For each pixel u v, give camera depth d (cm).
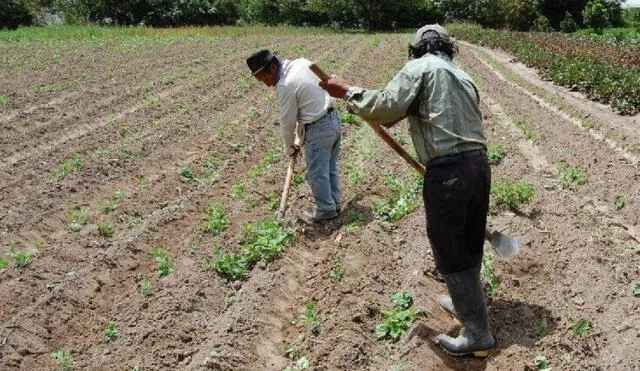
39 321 580
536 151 1052
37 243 755
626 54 2509
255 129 1202
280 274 639
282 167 973
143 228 757
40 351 553
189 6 4794
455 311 490
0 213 819
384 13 5312
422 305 558
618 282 579
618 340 495
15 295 623
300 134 736
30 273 668
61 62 2061
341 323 550
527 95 1540
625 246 677
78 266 690
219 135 1152
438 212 457
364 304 573
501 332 521
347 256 664
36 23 4359
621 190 846
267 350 539
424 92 452
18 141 1143
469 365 492
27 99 1468
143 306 602
